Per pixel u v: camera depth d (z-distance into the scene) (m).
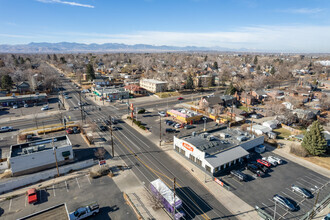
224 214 35.06
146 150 57.41
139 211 35.53
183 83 149.50
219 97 101.56
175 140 56.19
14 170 44.91
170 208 34.38
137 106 102.88
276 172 47.66
